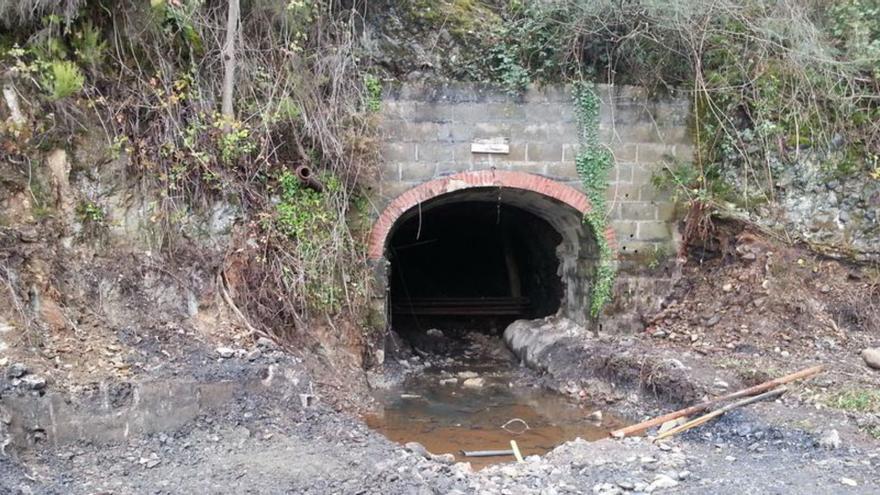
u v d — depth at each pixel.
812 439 6.27
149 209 8.11
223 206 8.48
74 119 7.84
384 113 9.64
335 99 9.23
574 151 10.08
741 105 10.21
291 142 9.08
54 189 7.70
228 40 8.41
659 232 10.34
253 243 8.52
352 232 9.51
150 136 8.21
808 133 10.03
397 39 9.90
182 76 8.40
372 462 5.98
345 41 9.41
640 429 7.28
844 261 9.80
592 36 10.05
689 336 9.81
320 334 8.90
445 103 9.77
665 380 8.27
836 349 8.81
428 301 13.97
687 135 10.31
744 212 10.06
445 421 8.42
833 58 10.05
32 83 7.72
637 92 10.18
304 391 7.47
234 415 6.84
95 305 7.56
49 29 7.68
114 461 5.96
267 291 8.48
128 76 8.21
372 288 9.59
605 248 10.23
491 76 9.92
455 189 9.82
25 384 6.18
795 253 9.79
